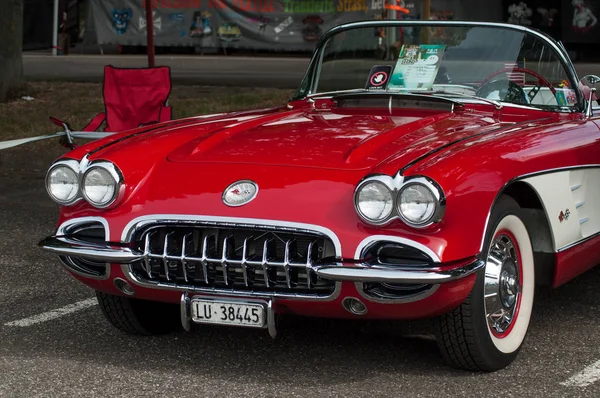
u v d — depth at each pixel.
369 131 5.18
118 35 25.73
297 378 4.78
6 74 16.47
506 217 4.81
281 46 24.55
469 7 22.11
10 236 8.21
